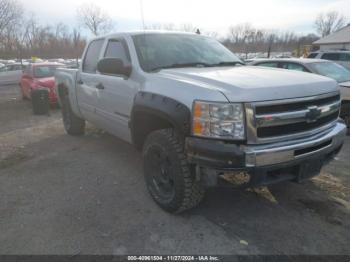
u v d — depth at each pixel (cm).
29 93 1095
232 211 319
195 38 428
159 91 296
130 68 356
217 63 382
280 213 315
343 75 688
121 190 368
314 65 699
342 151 512
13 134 650
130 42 378
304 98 262
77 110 546
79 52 4581
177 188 287
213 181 252
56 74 632
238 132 238
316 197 348
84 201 341
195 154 254
